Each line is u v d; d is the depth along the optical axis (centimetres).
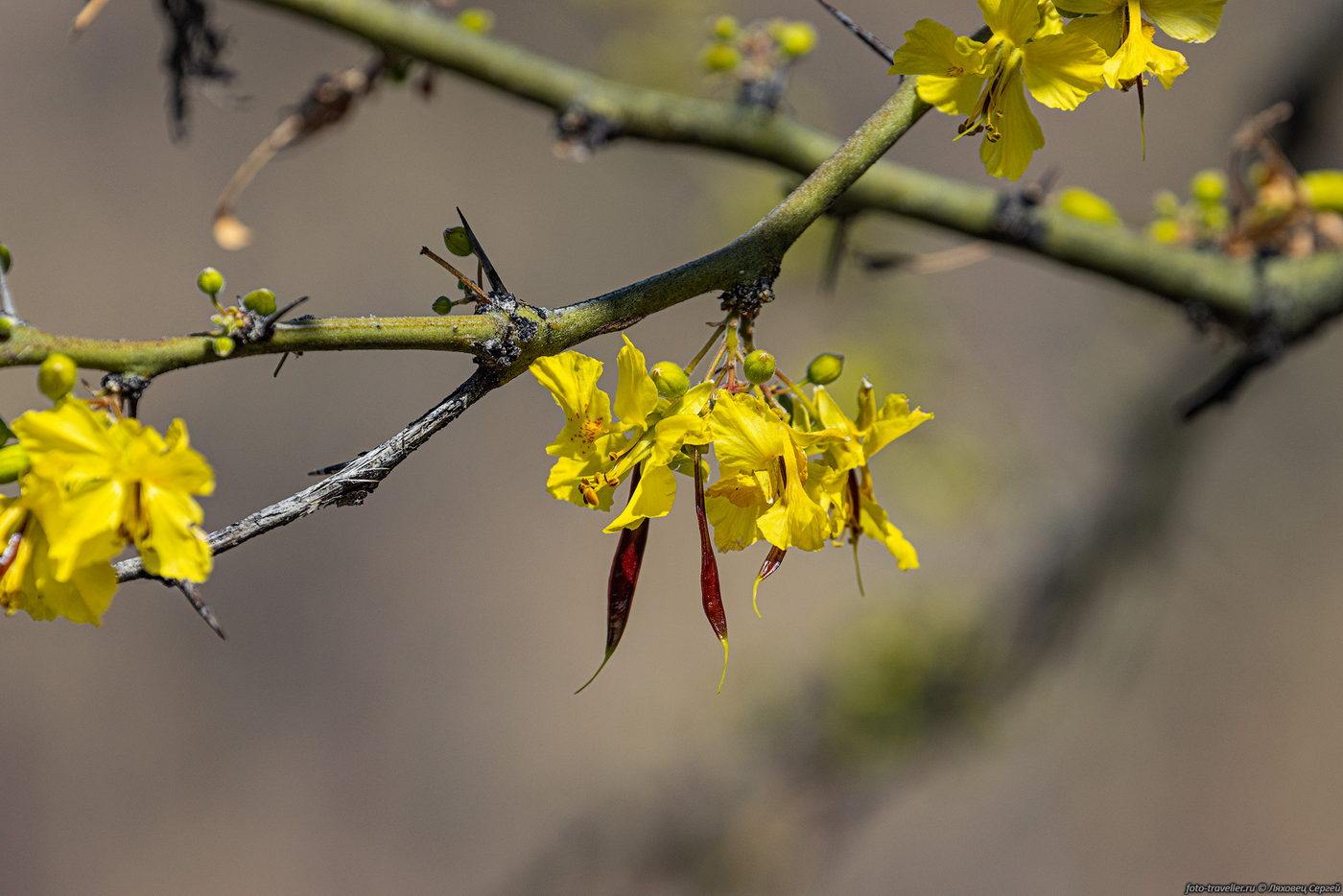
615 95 261
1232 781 673
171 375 762
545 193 736
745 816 442
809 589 750
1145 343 408
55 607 111
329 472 111
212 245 717
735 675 461
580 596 819
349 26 259
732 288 125
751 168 434
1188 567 443
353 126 721
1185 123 559
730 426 123
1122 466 400
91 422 105
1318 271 250
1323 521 613
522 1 566
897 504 440
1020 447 445
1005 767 591
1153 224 266
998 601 420
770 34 263
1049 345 580
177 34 263
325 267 725
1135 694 658
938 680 417
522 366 119
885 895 684
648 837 458
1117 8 128
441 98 720
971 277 598
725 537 130
